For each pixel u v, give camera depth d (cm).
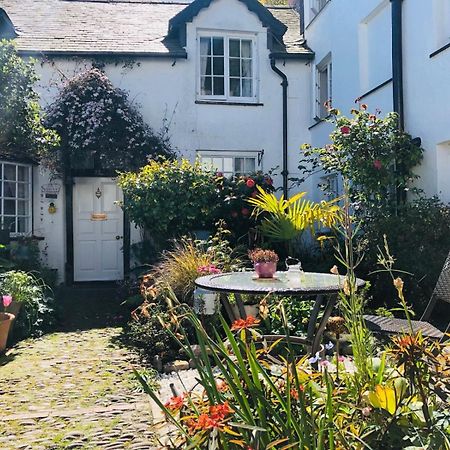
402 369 212
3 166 902
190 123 1034
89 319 732
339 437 178
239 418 183
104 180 1027
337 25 976
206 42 1062
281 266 752
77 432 346
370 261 676
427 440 179
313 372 226
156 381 461
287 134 1073
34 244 898
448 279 405
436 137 681
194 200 843
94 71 962
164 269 655
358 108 887
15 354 555
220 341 209
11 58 809
